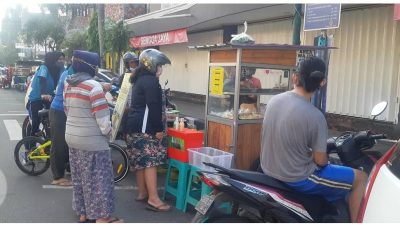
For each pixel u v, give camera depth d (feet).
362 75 32.94
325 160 10.79
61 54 23.68
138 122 16.92
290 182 10.90
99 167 14.83
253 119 17.58
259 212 10.59
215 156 15.79
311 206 11.32
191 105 57.06
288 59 18.11
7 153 26.96
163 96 17.65
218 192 10.98
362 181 11.26
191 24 48.21
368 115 32.55
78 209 15.69
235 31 50.65
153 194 17.22
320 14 20.68
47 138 22.07
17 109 54.19
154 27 56.95
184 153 17.02
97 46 62.80
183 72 64.13
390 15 30.55
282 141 10.77
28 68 100.07
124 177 20.29
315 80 10.62
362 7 32.50
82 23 105.19
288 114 10.68
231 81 17.67
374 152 14.21
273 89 18.12
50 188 19.94
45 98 22.91
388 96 30.89
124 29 55.83
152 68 16.79
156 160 17.11
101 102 14.56
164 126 17.62
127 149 19.19
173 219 16.35
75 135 14.64
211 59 18.95
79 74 14.90
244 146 17.52
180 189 17.28
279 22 42.34
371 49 32.14
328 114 36.06
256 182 10.85
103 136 14.85
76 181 15.52
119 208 17.51
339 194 11.32
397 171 7.95
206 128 19.03
